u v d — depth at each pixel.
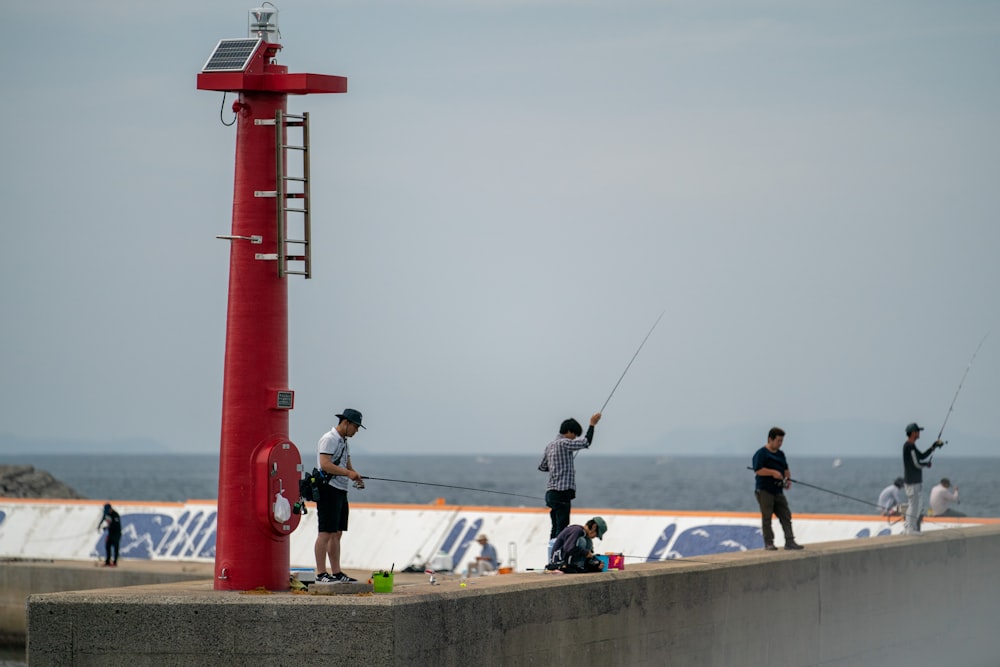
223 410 46.84
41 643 41.97
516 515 98.81
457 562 98.25
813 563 61.03
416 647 40.47
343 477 45.84
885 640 65.88
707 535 90.12
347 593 42.97
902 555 67.69
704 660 53.97
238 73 46.16
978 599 74.38
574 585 47.75
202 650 40.88
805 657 60.06
